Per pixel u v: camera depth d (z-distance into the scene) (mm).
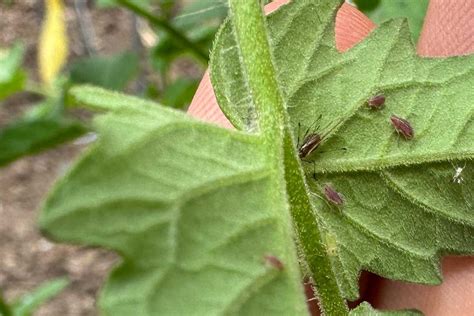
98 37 329
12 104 302
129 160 81
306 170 100
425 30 121
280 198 85
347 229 100
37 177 292
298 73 101
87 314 253
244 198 84
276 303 81
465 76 100
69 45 327
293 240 84
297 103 101
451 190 100
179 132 84
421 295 120
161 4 164
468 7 118
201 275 81
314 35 101
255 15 91
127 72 170
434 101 100
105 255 269
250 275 82
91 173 79
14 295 256
